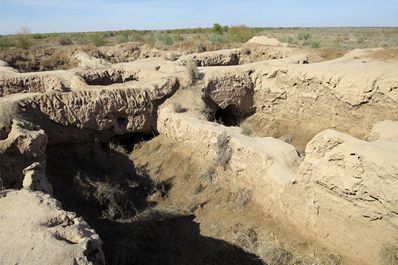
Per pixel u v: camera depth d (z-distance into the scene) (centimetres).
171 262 890
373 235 755
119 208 1069
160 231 992
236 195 1066
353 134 1486
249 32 3628
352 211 786
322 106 1603
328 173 810
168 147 1384
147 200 1156
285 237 905
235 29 3675
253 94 1834
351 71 1516
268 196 989
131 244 912
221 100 1727
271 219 962
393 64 1526
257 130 1761
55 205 652
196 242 952
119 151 1434
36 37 4456
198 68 1814
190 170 1240
